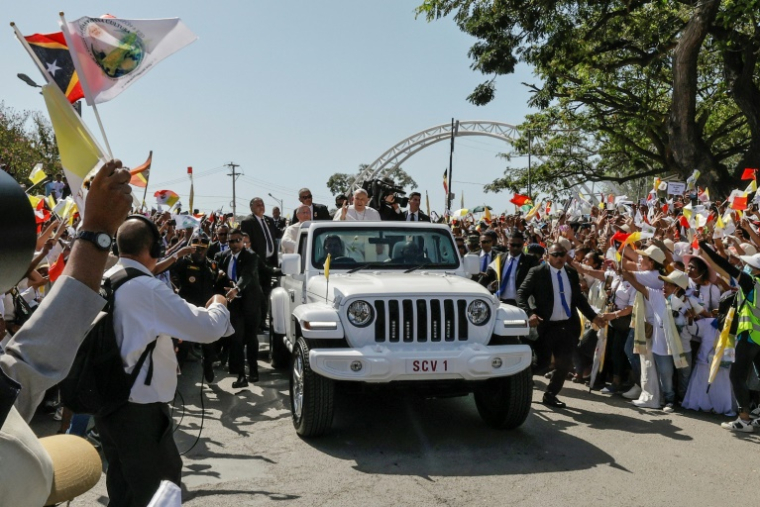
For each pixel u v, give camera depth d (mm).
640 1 27766
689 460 5906
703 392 7668
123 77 3195
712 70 35469
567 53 28828
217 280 8766
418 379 6152
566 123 36531
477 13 28172
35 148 26969
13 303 6105
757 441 6504
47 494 1370
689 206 11375
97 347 3068
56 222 5730
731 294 7598
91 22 3127
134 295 3125
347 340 6391
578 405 7969
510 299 9422
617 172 41531
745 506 4895
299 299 7727
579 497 5020
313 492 5090
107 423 3199
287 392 8375
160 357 3250
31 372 1396
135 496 3205
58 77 3154
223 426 6891
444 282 6824
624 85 35812
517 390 6418
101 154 2723
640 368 8250
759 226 9398
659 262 7766
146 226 3281
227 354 9922
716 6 24812
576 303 7898
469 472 5555
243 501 4898
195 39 3246
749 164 26891
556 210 17562
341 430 6758
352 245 7805
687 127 26609
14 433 1288
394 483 5285
